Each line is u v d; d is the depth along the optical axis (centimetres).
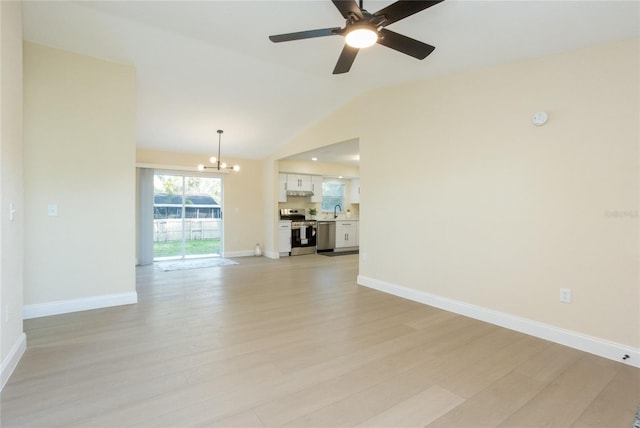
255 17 276
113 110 362
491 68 321
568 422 176
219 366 232
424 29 260
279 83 426
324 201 931
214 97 460
